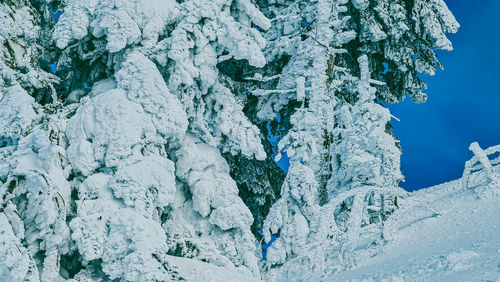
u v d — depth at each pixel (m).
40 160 11.37
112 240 10.87
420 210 13.91
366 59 17.06
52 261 10.50
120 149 11.90
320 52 18.05
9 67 13.22
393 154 15.80
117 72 12.91
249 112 19.25
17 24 13.84
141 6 13.58
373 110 16.34
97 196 11.51
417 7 19.47
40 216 10.61
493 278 6.65
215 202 13.38
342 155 16.52
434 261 8.76
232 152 15.64
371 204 15.43
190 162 13.62
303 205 14.78
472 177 14.41
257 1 20.44
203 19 13.91
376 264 11.14
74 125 12.30
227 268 12.77
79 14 13.56
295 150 15.50
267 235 14.59
